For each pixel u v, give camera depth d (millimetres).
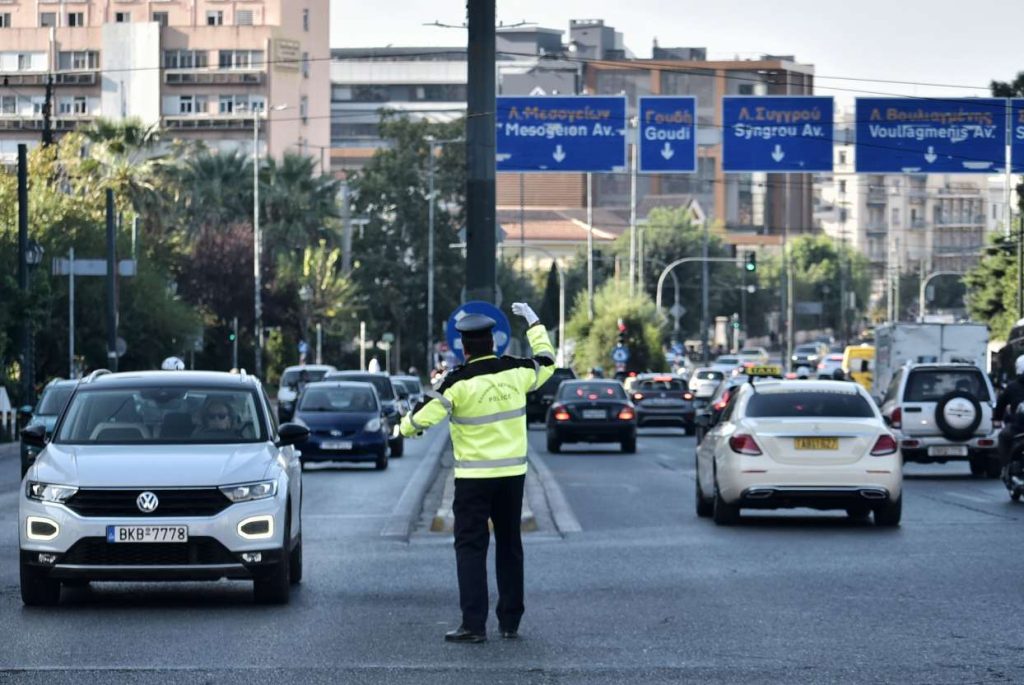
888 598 33094
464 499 27781
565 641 27719
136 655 26234
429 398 27703
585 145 109688
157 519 31281
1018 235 194625
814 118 110375
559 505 57625
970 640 27688
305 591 34844
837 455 49125
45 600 32125
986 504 58562
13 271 134125
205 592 34781
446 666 25188
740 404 51469
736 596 33562
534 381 28344
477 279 51531
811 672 24672
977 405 74562
